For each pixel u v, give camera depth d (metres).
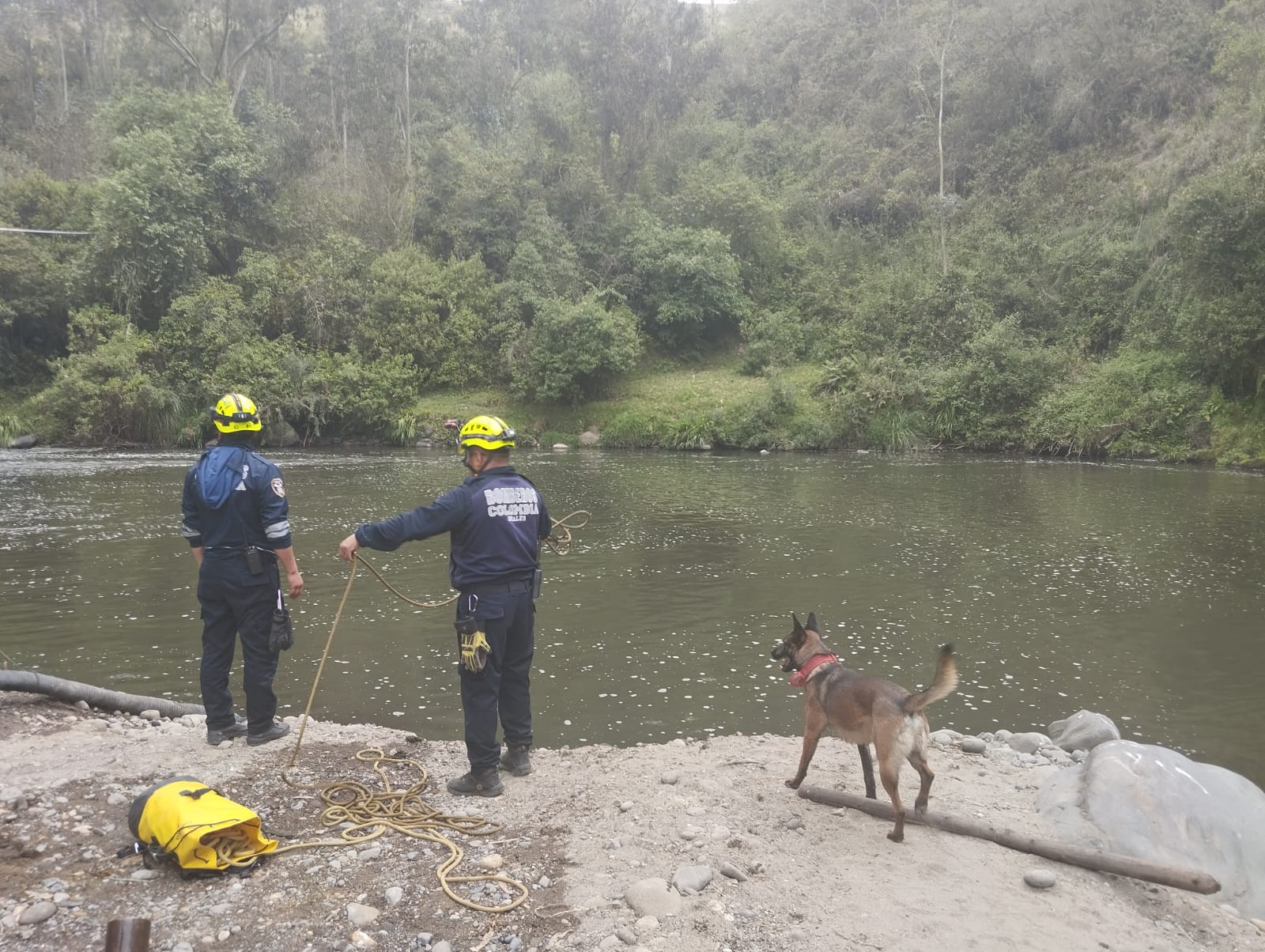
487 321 35.81
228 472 5.11
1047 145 40.47
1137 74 38.53
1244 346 25.03
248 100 42.22
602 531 14.92
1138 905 3.77
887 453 29.94
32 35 52.34
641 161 43.00
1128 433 27.58
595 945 3.22
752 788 4.78
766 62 57.97
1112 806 4.31
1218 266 25.75
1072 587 11.18
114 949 2.67
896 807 4.10
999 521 16.11
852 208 43.56
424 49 44.69
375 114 44.75
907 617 9.83
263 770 4.94
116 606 9.84
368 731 5.80
